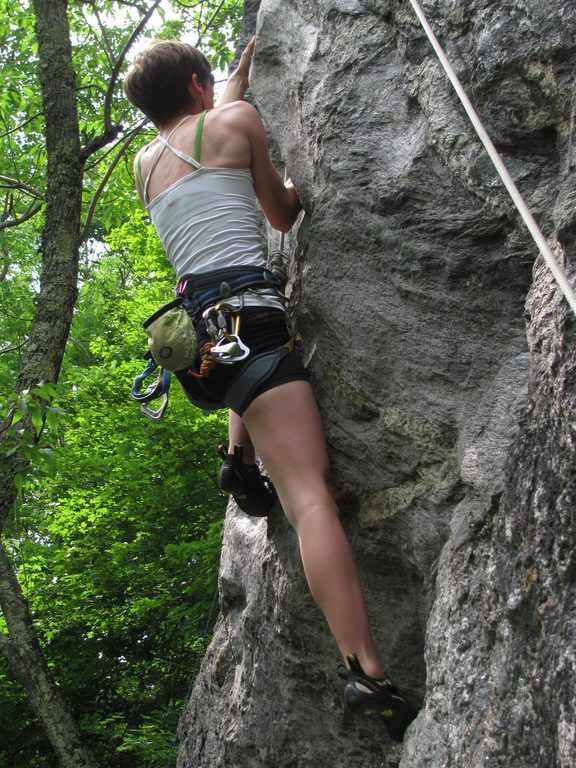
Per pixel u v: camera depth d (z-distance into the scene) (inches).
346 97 112.6
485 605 81.7
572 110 83.7
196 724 156.7
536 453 76.3
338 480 111.4
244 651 137.0
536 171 90.6
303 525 96.7
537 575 71.8
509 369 91.7
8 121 370.3
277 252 125.0
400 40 108.2
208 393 103.8
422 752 83.3
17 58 366.6
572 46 85.7
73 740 272.2
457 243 96.7
